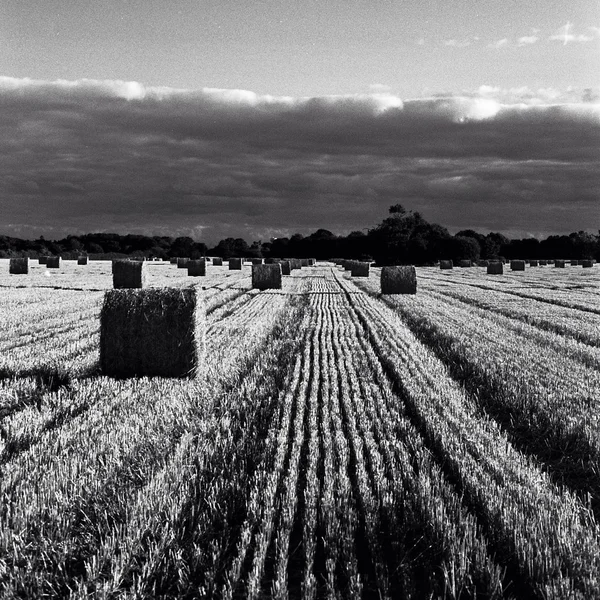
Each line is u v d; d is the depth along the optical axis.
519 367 13.14
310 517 5.89
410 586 4.95
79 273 52.22
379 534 5.88
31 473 6.72
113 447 7.62
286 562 5.15
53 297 28.39
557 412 9.52
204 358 12.71
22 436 8.13
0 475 6.84
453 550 5.34
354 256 154.38
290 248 159.62
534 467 7.61
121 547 5.29
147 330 12.23
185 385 11.45
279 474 7.08
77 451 7.48
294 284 44.25
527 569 5.18
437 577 5.20
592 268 87.12
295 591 4.98
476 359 14.04
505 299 31.20
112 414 9.20
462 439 8.36
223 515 6.09
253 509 6.11
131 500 6.14
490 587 4.96
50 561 5.22
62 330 18.27
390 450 7.96
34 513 5.83
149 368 12.26
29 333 17.86
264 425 9.05
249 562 5.37
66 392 10.61
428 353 15.30
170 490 6.41
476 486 6.65
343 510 6.09
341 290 37.66
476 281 49.78
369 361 14.02
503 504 6.19
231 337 17.62
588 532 5.80
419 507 6.27
